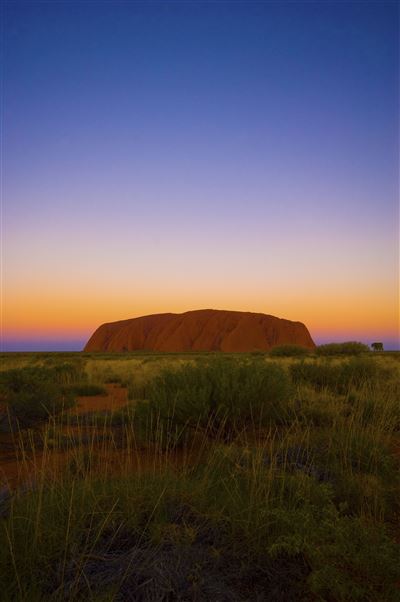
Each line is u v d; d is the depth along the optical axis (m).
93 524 3.55
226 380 7.65
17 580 2.83
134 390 12.98
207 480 4.51
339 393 12.24
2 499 4.05
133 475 4.55
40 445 7.13
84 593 2.86
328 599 3.06
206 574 3.06
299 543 3.16
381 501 4.43
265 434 7.38
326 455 5.71
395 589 2.89
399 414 8.17
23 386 12.47
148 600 2.82
